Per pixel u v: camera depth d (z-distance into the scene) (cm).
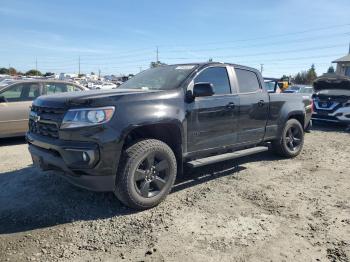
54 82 913
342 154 762
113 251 335
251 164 655
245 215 417
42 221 397
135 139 439
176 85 488
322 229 382
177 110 461
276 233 372
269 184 537
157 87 499
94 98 401
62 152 393
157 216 413
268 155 733
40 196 468
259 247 342
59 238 360
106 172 398
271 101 636
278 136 672
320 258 323
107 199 461
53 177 542
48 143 411
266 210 433
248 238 360
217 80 542
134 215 416
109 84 3644
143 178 426
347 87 1187
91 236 364
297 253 332
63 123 396
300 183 545
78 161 389
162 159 444
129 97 421
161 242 351
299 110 707
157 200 439
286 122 688
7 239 356
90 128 388
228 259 320
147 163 429
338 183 547
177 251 334
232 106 545
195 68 518
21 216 409
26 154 715
